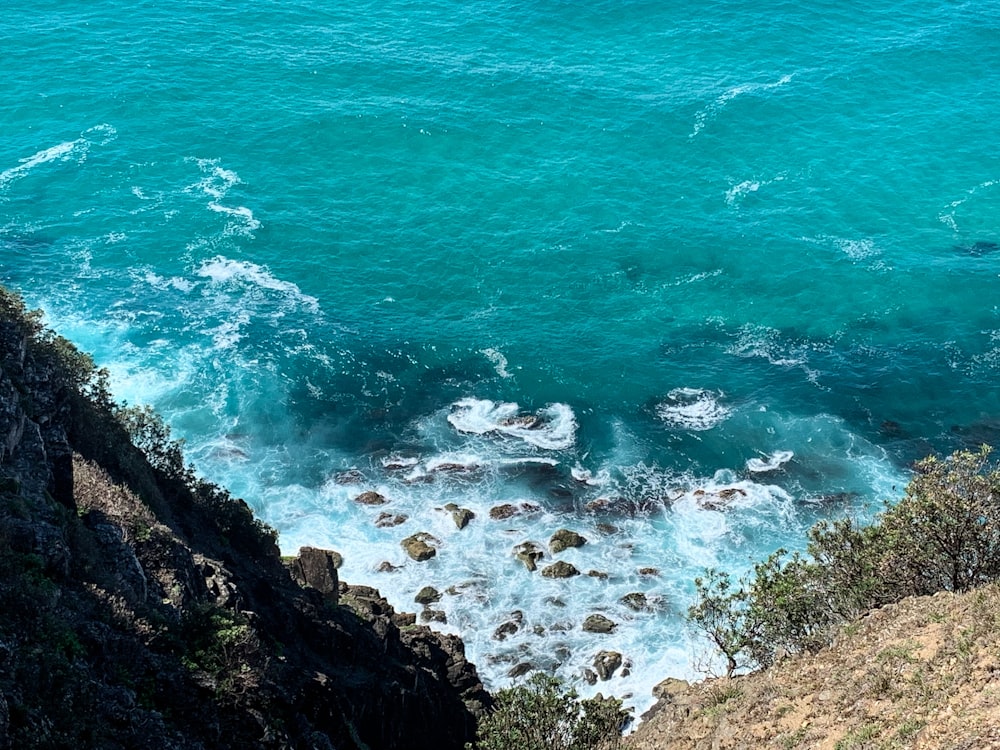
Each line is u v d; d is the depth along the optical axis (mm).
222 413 73188
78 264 86125
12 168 96688
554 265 89312
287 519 65438
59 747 27562
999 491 38094
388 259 89438
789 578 41844
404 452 71188
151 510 43531
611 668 56156
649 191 98812
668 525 65812
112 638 33000
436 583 61375
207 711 33281
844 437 72750
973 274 88750
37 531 34438
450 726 47812
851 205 97188
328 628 45094
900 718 30125
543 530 65250
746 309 85188
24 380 42500
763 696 35781
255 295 84625
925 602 36438
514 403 75812
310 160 101000
